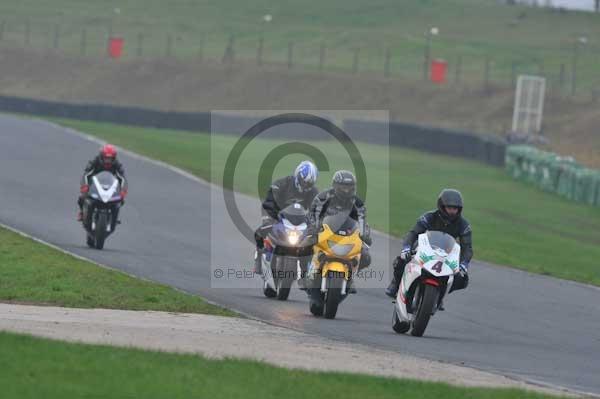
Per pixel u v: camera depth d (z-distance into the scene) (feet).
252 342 119.65
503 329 154.92
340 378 96.12
